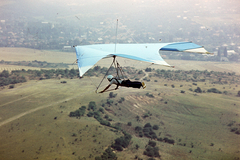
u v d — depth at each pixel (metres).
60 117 112.06
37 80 187.25
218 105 140.25
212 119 121.25
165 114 126.44
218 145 92.88
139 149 86.44
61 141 89.12
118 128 103.69
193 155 84.12
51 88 163.50
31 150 82.50
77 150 82.81
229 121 118.56
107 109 128.12
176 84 185.62
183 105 138.25
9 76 195.62
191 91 167.75
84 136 93.25
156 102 140.62
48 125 103.12
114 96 146.12
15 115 115.19
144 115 123.38
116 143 88.00
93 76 196.88
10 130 98.69
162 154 83.75
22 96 145.12
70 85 172.00
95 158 77.19
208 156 83.50
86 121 107.81
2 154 79.75
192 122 117.31
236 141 96.00
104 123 107.00
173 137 100.50
